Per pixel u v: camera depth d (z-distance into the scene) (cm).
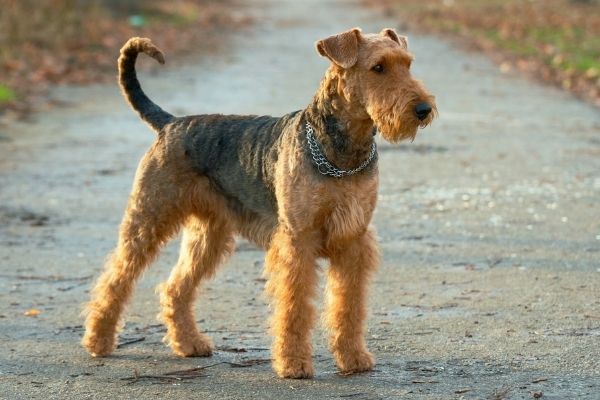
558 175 1644
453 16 5084
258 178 878
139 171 936
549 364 840
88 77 2834
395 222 1369
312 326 841
